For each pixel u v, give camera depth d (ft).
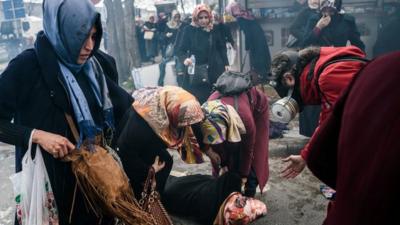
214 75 16.93
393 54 3.07
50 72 6.09
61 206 6.50
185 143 8.48
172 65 21.53
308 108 14.65
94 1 32.22
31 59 6.12
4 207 11.15
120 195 6.50
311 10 17.90
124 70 32.07
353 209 2.91
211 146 9.11
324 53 7.00
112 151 6.95
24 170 6.21
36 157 6.19
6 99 5.94
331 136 3.73
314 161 3.97
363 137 2.89
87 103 6.44
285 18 24.31
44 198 6.26
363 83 3.12
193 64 16.93
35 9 64.80
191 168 13.34
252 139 9.47
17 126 6.03
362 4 23.06
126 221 6.59
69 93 6.21
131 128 7.80
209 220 9.33
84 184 6.36
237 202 8.93
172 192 10.01
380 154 2.69
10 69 6.00
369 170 2.77
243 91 9.60
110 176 6.39
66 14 5.88
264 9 24.61
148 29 30.58
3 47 55.31
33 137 5.97
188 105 7.63
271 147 14.55
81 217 6.75
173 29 29.81
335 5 15.97
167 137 7.79
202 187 9.67
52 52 6.17
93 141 6.49
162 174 9.07
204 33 16.80
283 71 7.36
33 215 6.25
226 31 17.37
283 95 7.77
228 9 25.08
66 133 6.31
